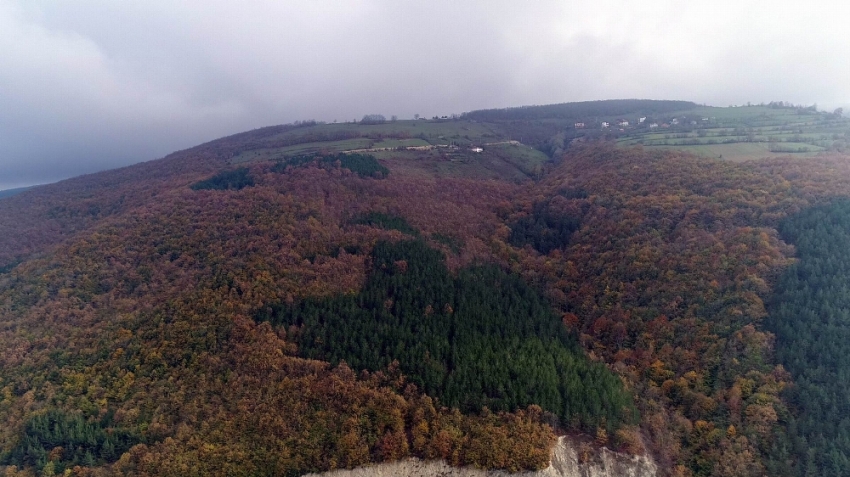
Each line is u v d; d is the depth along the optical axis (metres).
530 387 93.00
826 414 81.81
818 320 92.00
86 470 82.31
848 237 102.12
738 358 94.44
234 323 103.12
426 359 98.12
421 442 84.31
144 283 119.94
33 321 110.69
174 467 81.88
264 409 89.06
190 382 95.12
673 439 87.44
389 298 115.12
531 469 82.12
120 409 91.19
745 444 82.94
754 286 101.75
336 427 86.44
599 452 84.38
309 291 112.88
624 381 97.44
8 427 88.69
